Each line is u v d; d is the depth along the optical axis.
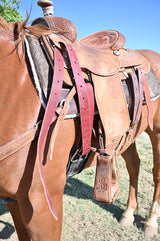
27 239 1.17
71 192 2.31
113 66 1.07
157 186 1.80
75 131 0.91
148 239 1.65
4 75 0.75
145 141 4.42
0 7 2.01
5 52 0.76
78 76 0.84
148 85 1.37
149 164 3.05
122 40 1.22
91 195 2.27
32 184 0.80
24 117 0.76
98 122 1.00
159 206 1.93
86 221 1.84
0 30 0.77
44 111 0.80
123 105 1.07
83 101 0.84
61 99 0.81
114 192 1.07
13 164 0.75
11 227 1.78
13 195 0.81
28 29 0.80
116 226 1.79
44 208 0.83
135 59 1.27
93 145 1.09
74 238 1.64
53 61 0.81
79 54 0.95
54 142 0.83
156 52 1.82
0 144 0.73
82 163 1.13
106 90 1.00
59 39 0.86
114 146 1.11
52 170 0.84
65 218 1.88
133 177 1.88
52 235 0.88
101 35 1.35
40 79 0.78
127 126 1.08
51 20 0.89
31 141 0.78
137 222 1.86
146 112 1.42
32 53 0.79
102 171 1.01
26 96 0.77
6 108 0.74
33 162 0.79
